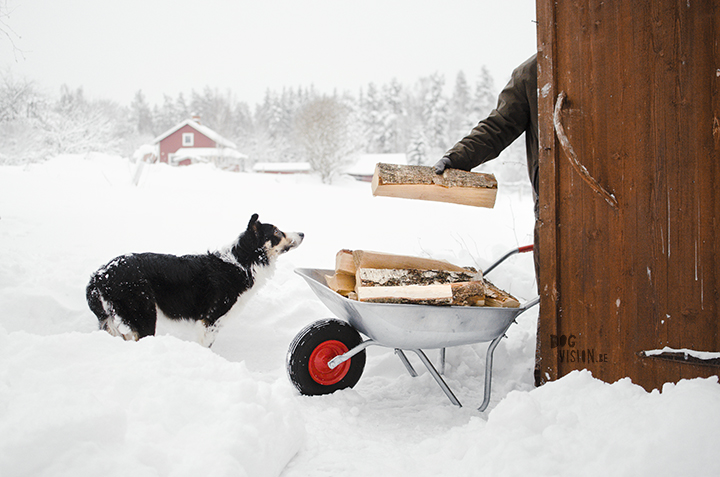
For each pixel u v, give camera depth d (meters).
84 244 5.21
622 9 2.12
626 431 1.56
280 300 4.22
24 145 18.11
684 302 1.99
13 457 1.29
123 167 13.73
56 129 20.42
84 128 22.33
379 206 12.25
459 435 1.95
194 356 2.12
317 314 4.12
